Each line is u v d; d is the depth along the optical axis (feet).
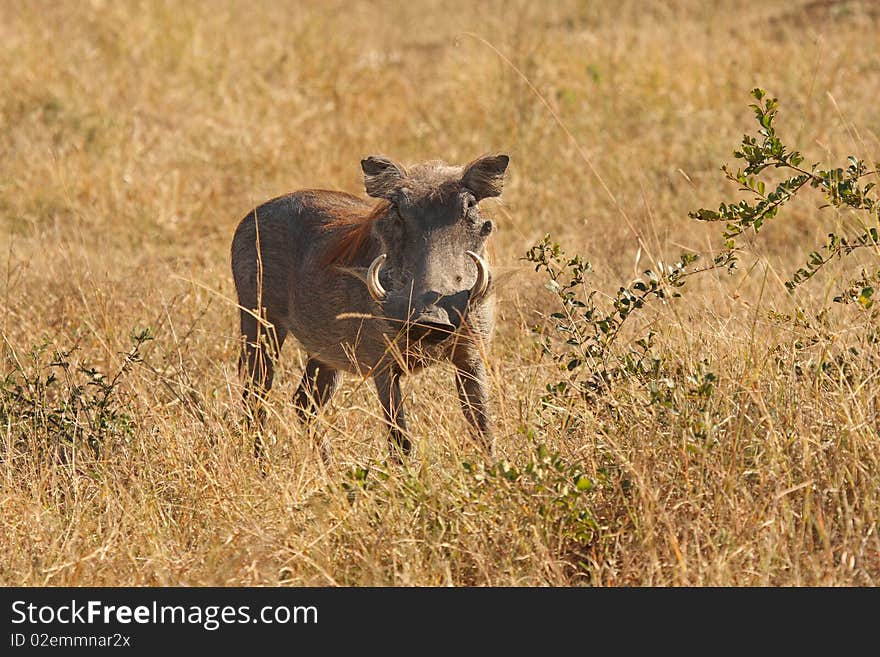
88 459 55.67
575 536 44.19
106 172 112.47
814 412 48.11
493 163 52.47
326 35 169.27
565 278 77.41
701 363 52.01
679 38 142.31
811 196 92.94
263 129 122.83
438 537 45.16
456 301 49.70
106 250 95.66
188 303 78.69
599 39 146.30
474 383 55.42
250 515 48.78
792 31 145.07
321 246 61.00
